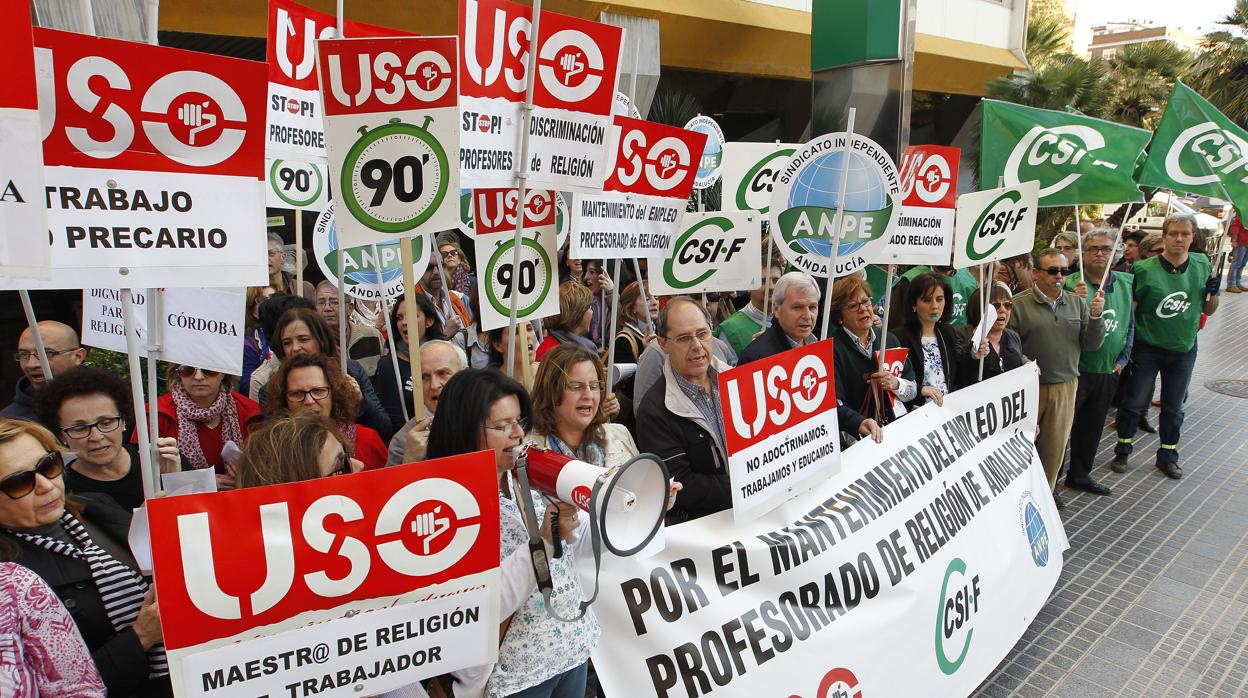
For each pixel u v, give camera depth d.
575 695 2.39
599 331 6.09
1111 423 8.09
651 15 9.50
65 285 1.78
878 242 3.64
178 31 6.72
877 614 3.16
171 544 1.55
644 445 3.14
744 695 2.74
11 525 1.86
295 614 1.69
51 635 1.64
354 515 1.73
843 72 6.27
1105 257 5.72
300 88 3.02
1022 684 3.76
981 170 5.22
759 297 5.16
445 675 2.17
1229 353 11.38
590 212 3.18
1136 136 5.02
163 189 1.85
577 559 2.45
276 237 5.37
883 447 3.52
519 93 2.70
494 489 1.88
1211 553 5.14
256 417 3.54
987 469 4.11
